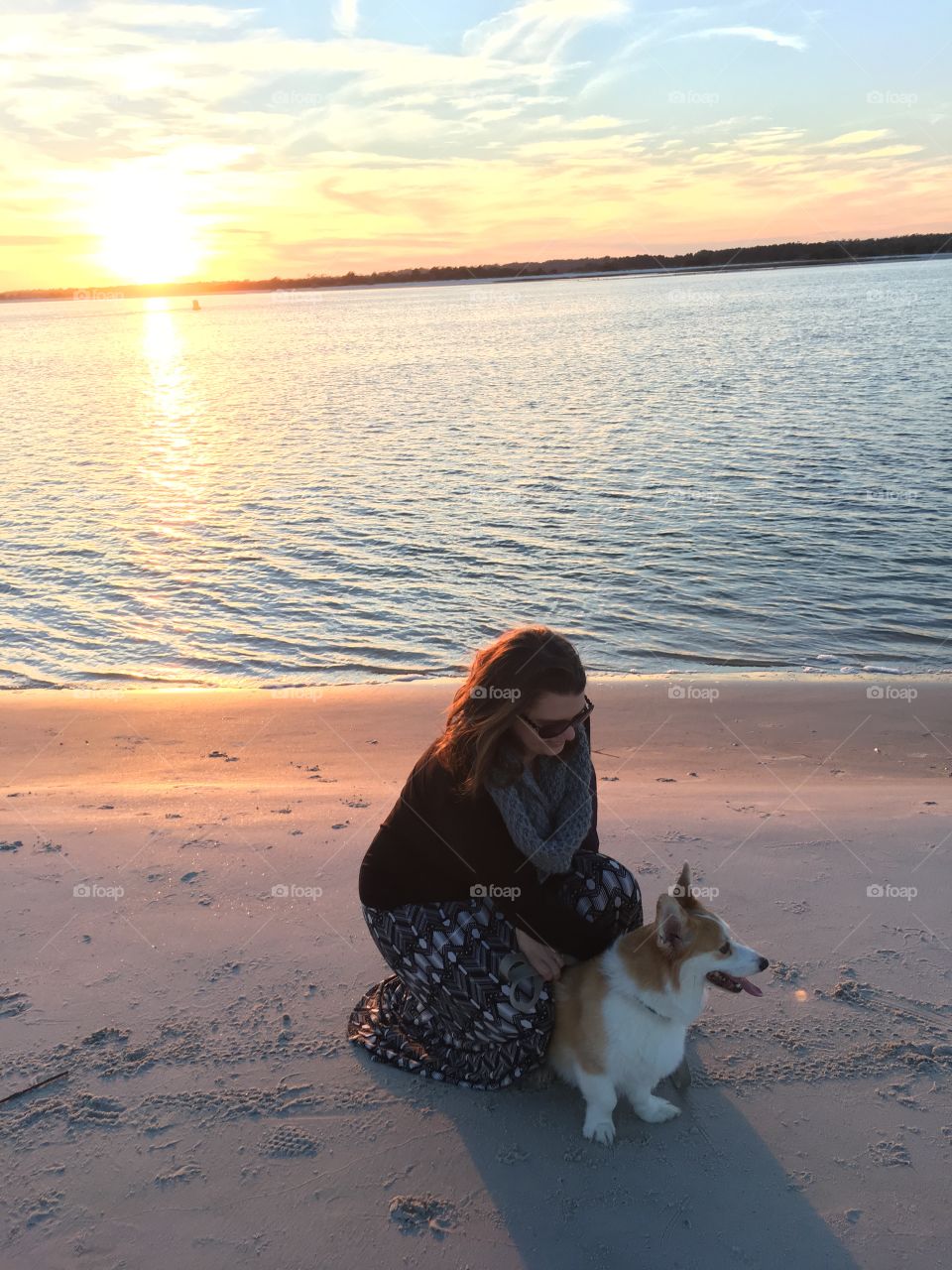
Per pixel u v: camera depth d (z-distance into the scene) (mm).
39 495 21031
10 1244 2357
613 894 2904
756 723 8891
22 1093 2902
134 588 14156
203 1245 2346
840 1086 2918
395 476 21766
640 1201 2475
